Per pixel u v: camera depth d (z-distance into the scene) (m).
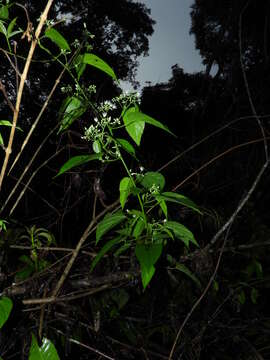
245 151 4.38
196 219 3.18
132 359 2.53
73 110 1.74
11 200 3.72
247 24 6.23
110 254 2.43
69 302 2.38
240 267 3.38
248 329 2.94
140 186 1.72
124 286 2.21
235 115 4.56
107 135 1.49
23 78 1.32
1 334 1.78
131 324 2.64
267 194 4.31
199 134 5.70
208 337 2.91
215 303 3.00
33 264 2.27
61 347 2.16
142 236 1.57
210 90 6.11
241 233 3.35
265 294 3.67
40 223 3.73
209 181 4.39
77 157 1.45
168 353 2.64
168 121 12.06
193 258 2.42
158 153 6.28
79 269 2.44
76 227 3.71
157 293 2.62
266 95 4.54
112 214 1.68
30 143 3.87
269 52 4.65
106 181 3.86
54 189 4.07
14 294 1.93
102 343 2.35
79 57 1.51
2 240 2.24
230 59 6.12
